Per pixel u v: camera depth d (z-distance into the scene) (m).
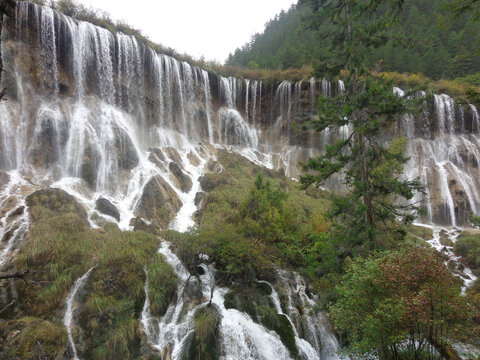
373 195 10.47
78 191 15.04
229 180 20.14
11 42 16.66
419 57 35.84
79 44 19.72
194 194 19.06
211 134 29.58
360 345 5.96
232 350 8.38
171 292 9.94
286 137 32.28
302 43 39.66
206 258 11.87
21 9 17.20
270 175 24.38
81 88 19.50
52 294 8.50
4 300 7.95
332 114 10.48
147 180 17.48
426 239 20.47
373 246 9.42
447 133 30.22
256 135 32.94
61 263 9.43
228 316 9.35
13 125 15.38
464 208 24.50
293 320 10.39
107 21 23.30
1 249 9.59
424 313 4.88
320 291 11.13
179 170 20.00
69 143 16.78
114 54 21.86
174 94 26.52
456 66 33.72
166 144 23.70
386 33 10.34
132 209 15.55
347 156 10.59
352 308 6.36
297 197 21.41
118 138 18.73
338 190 25.70
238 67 36.12
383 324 5.43
